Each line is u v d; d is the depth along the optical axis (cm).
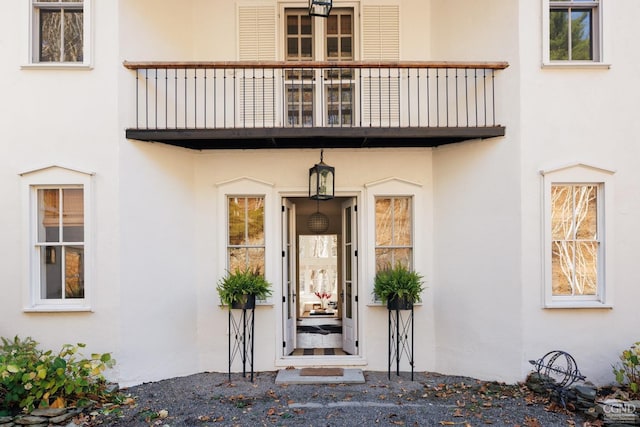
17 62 590
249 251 703
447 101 633
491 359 613
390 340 685
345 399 557
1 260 588
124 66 595
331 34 740
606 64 591
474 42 650
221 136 605
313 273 1230
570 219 602
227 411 520
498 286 609
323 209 1058
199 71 707
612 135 593
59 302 595
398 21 721
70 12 607
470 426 475
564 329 586
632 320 588
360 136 608
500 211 610
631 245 591
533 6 595
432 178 697
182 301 664
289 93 731
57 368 504
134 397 559
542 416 498
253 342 659
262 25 723
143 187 618
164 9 662
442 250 679
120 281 589
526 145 589
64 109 591
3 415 484
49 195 603
